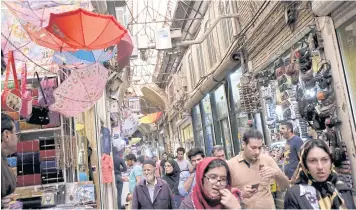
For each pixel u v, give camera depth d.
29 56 4.15
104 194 6.92
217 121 11.95
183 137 19.16
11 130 2.59
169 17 11.87
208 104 12.92
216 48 10.48
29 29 3.40
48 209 3.59
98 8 5.66
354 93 4.19
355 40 4.09
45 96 4.15
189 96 15.15
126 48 4.20
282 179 3.00
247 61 7.78
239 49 7.98
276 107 6.14
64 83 3.75
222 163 1.97
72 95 3.86
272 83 6.26
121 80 8.96
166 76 19.77
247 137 2.99
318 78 4.38
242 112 8.65
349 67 4.23
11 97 3.34
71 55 4.25
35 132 4.38
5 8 3.62
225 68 9.16
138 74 18.98
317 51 4.54
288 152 4.43
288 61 5.62
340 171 4.23
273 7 5.86
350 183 4.04
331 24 4.40
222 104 11.13
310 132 4.83
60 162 4.09
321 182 1.90
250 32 7.34
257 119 7.46
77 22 2.89
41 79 4.23
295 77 4.97
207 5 10.94
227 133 10.87
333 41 4.35
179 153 5.54
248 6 7.38
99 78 3.95
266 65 6.56
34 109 3.99
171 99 20.34
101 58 4.43
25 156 4.07
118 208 8.12
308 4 4.75
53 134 4.42
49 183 4.07
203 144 14.31
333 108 4.26
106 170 6.75
